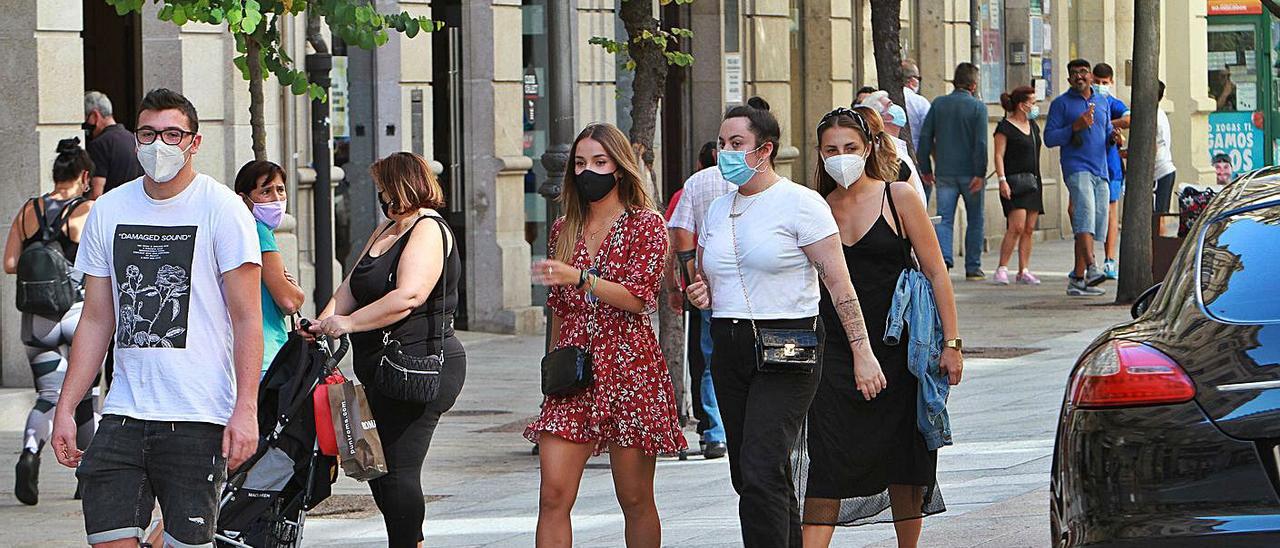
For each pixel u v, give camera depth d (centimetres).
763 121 1780
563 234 1853
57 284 2641
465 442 3164
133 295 1585
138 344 1582
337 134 4531
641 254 1809
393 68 4575
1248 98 9588
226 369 1591
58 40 3544
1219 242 1548
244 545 1744
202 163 3981
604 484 2783
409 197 1967
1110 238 5725
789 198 1778
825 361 1875
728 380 1798
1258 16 9469
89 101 3641
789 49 6119
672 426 1827
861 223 1883
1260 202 1591
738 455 1805
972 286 5669
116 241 1595
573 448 1819
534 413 3494
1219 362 1415
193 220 1586
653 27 3191
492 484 2766
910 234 1877
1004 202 5731
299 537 1788
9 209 3531
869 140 1880
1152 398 1423
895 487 1914
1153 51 4919
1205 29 9406
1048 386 3506
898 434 1881
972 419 3139
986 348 4159
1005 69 7756
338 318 1861
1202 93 9400
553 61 3350
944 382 1872
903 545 1930
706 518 2373
